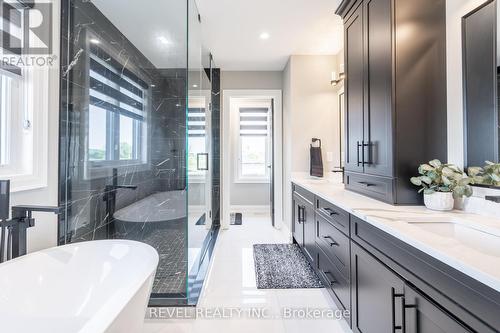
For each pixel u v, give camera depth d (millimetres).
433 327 876
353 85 2107
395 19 1552
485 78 1285
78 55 1890
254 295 2100
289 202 3590
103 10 1984
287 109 3709
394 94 1557
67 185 1807
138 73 2039
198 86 2555
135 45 2035
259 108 5379
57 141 1738
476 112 1338
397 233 1053
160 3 2029
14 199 1419
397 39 1553
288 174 3635
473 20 1354
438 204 1395
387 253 1176
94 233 1968
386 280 1174
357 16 2027
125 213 2039
